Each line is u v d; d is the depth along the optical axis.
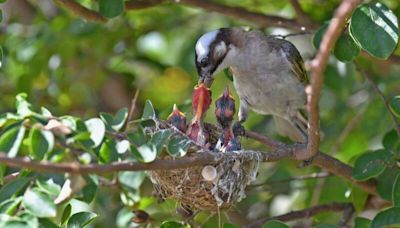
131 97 15.00
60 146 7.61
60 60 13.70
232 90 14.92
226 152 8.80
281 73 11.29
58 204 9.29
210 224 9.93
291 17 13.44
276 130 13.46
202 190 9.20
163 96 15.32
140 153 7.54
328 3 12.85
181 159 7.91
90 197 9.40
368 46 8.54
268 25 12.01
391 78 12.82
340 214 11.85
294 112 11.66
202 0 11.87
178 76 15.42
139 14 14.26
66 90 14.23
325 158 9.56
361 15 8.62
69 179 9.08
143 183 11.77
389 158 9.56
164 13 14.45
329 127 13.46
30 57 13.34
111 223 11.69
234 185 9.15
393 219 8.38
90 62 14.07
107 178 11.52
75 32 13.25
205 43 10.99
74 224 8.41
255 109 11.80
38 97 14.04
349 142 13.48
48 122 7.63
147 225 9.80
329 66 13.18
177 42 15.62
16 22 14.85
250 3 13.98
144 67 15.42
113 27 13.77
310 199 12.57
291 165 13.16
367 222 9.35
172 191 9.36
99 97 15.03
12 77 14.32
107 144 7.73
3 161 6.95
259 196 12.96
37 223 7.40
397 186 8.70
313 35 10.25
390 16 8.60
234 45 11.13
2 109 13.74
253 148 13.07
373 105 12.94
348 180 10.12
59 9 14.55
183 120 10.31
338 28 6.84
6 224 7.29
